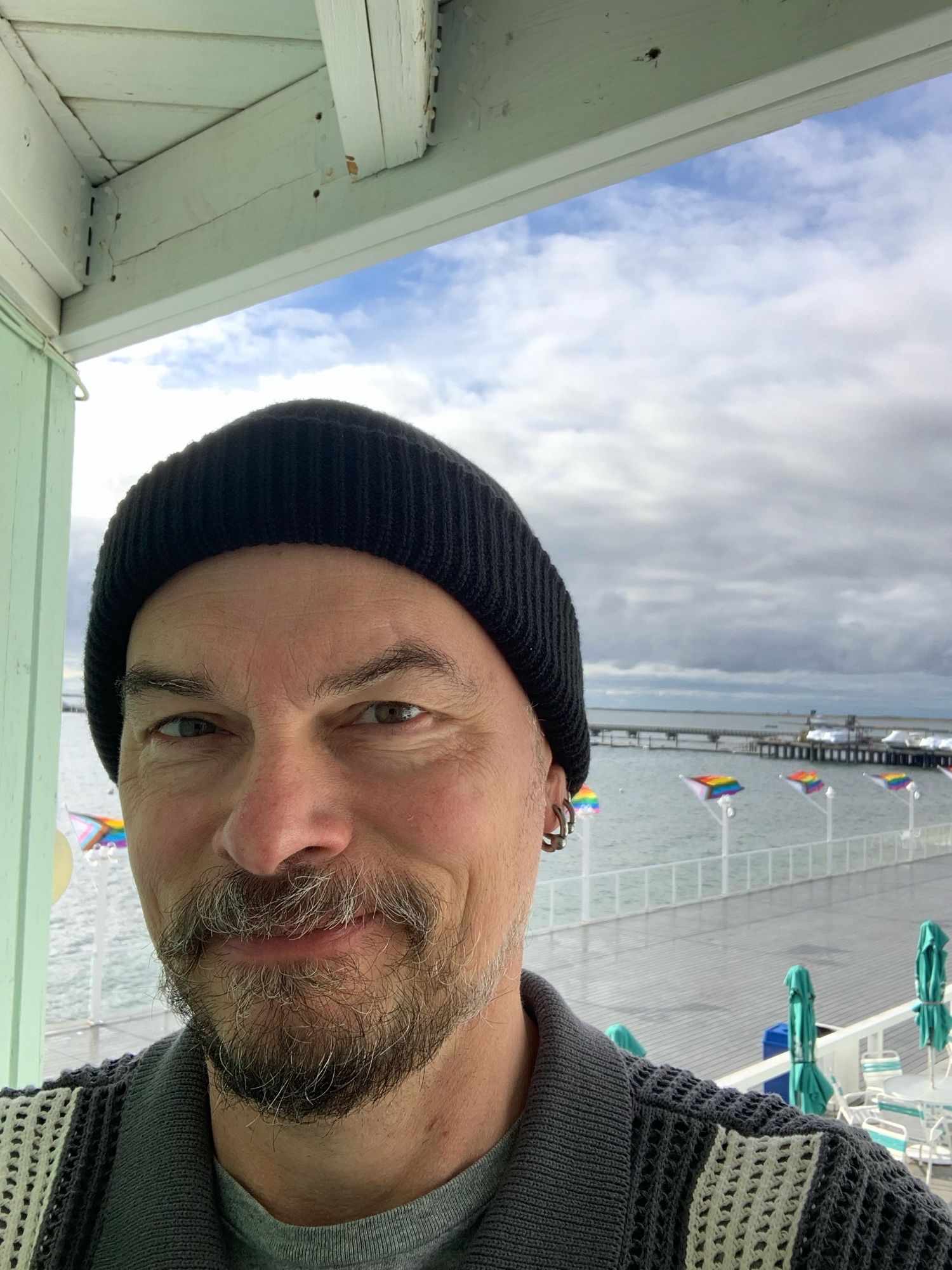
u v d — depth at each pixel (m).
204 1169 0.73
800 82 1.18
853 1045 6.47
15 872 1.98
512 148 1.41
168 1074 0.80
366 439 0.68
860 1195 0.66
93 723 0.91
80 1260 0.75
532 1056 0.82
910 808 16.98
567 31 1.36
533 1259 0.64
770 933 11.47
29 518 2.00
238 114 1.78
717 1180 0.69
